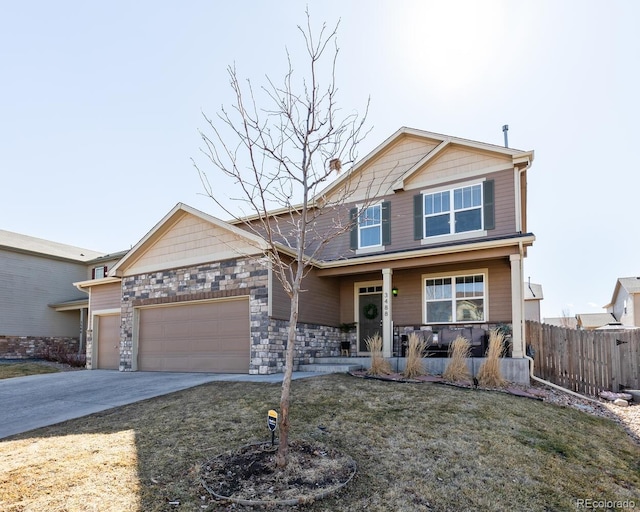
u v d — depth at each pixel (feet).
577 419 23.63
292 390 25.64
